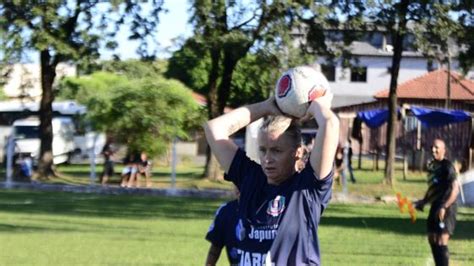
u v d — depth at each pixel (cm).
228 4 3669
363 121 5462
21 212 2559
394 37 3688
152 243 1847
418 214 2725
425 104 6894
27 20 3875
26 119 5303
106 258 1605
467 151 4875
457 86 6956
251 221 523
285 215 514
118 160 4891
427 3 3569
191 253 1688
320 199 519
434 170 1442
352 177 4081
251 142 2714
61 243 1827
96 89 4997
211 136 562
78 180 4078
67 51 3875
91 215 2512
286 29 3712
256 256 518
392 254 1720
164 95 3894
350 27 3775
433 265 1564
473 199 3047
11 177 3872
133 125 3834
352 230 2197
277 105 573
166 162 5394
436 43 3672
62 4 3862
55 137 5272
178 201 3133
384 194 3581
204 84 7475
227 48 3672
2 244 1794
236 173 550
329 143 512
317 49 3856
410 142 5928
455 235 2111
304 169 525
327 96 568
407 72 8962
